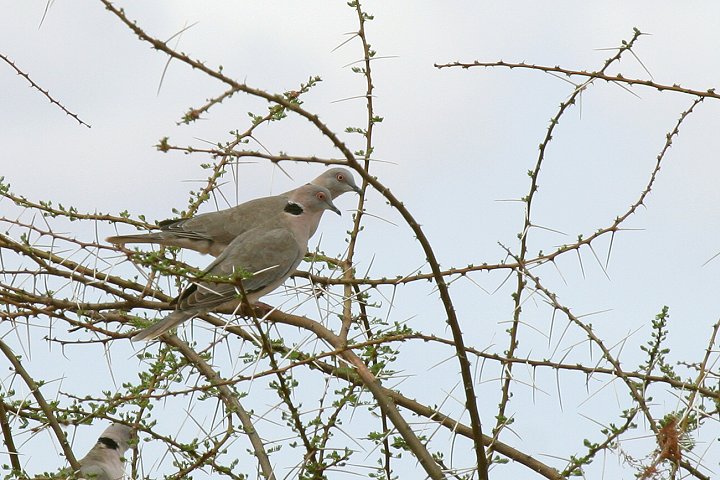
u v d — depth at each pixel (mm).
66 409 10070
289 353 8930
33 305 10719
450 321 8445
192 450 9508
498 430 9211
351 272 11602
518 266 10203
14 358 9953
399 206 8039
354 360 9258
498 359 9742
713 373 8711
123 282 11766
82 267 11281
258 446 9359
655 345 9211
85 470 12070
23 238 10750
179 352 11344
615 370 9125
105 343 10586
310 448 9336
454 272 10625
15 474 9008
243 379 8961
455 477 9039
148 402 9711
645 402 8812
